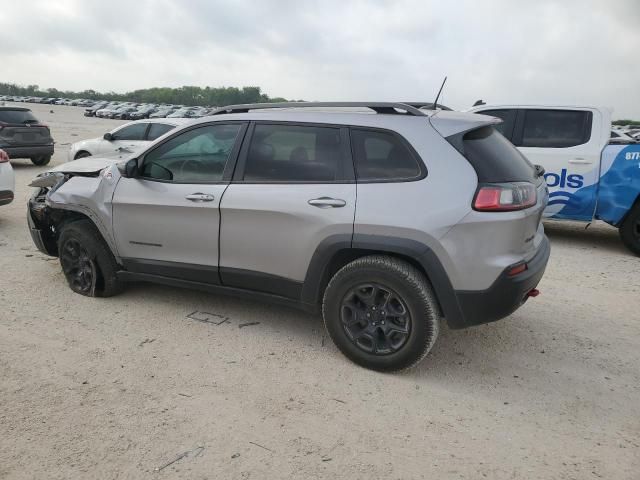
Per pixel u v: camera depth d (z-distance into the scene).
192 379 3.49
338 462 2.72
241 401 3.25
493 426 3.06
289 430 2.97
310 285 3.76
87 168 5.04
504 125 7.64
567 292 5.40
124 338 4.06
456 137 3.43
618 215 6.96
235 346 3.99
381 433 2.97
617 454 2.83
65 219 5.02
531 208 3.45
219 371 3.61
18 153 13.99
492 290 3.30
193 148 4.21
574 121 7.30
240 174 3.99
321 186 3.67
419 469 2.68
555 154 7.29
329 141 3.73
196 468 2.65
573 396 3.41
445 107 4.26
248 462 2.70
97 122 45.56
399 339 3.53
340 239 3.56
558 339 4.25
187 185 4.16
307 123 3.83
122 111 62.94
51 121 43.34
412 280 3.38
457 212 3.28
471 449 2.85
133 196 4.38
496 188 3.28
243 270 4.01
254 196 3.85
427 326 3.41
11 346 3.86
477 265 3.29
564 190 7.27
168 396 3.28
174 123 10.98
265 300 4.03
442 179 3.36
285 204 3.73
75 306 4.65
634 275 6.06
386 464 2.71
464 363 3.82
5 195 7.40
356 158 3.63
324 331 4.30
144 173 4.43
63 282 5.25
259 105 4.14
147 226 4.35
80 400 3.20
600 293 5.39
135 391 3.32
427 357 3.90
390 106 3.69
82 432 2.90
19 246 6.51
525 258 3.47
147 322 4.37
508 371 3.72
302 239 3.70
